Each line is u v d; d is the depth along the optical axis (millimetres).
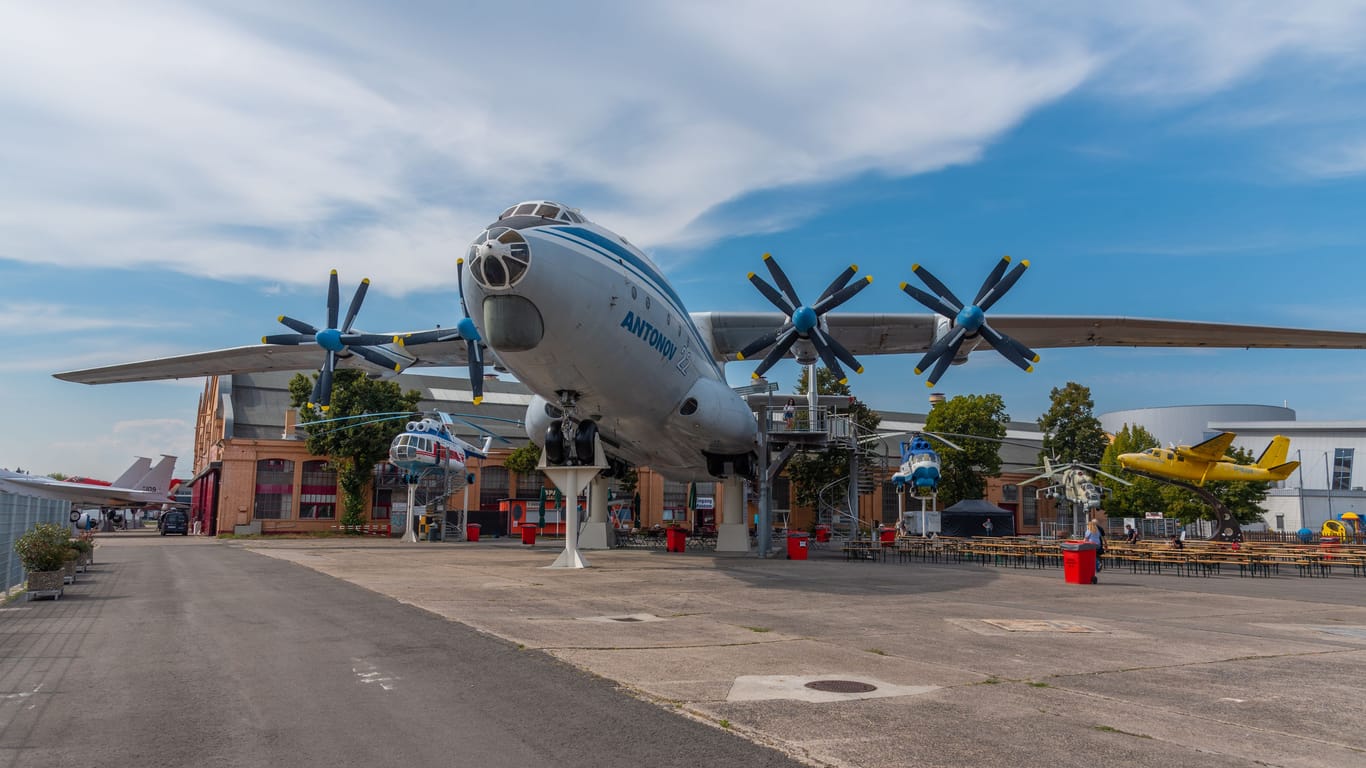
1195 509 46812
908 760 4086
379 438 41438
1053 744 4402
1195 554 21047
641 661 6688
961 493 47812
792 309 19109
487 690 5621
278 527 42156
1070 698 5547
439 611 9844
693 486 38688
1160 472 33531
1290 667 6867
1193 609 11594
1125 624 9648
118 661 6699
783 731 4613
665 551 26688
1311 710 5297
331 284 22906
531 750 4262
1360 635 9000
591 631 8297
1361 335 21500
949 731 4641
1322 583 18234
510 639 7711
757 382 23766
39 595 11250
